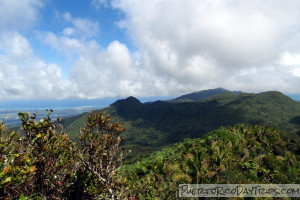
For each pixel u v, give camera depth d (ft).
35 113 12.49
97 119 13.65
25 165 10.65
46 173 12.03
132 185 27.09
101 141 13.61
